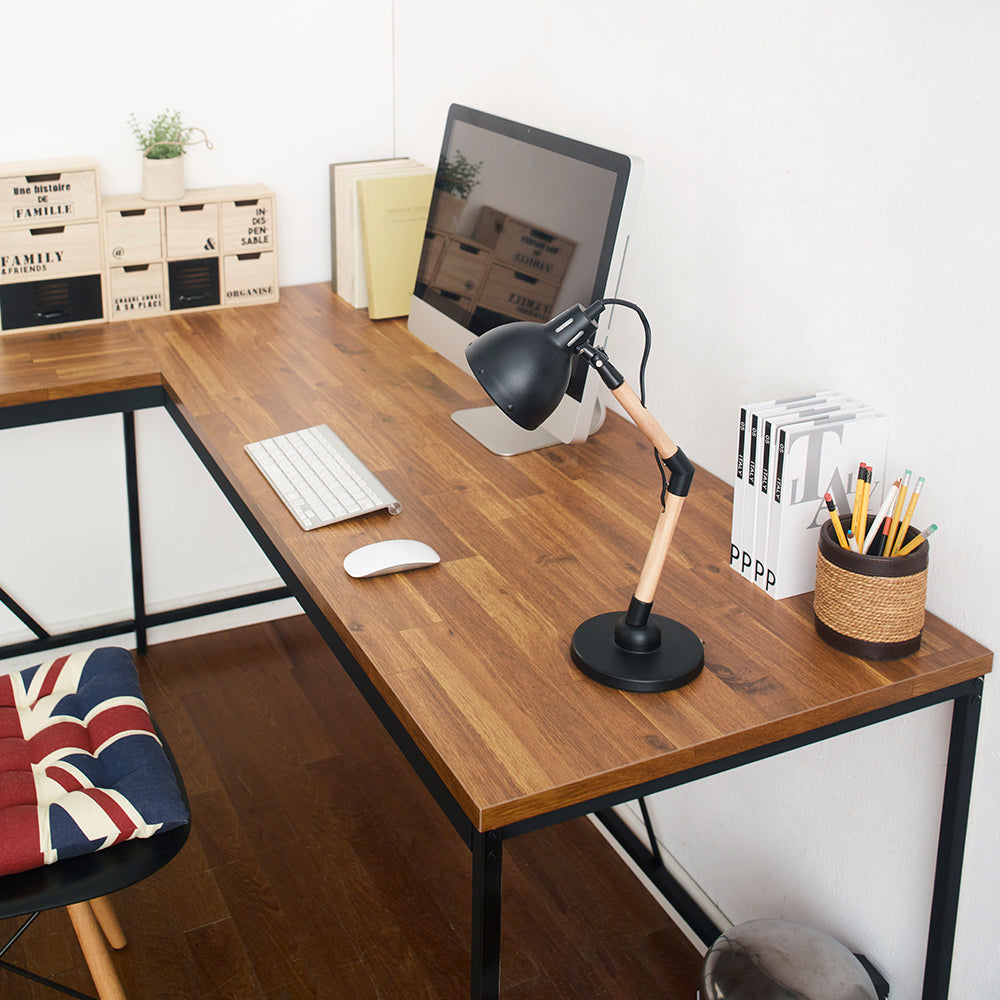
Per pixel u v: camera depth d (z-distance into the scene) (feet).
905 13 4.21
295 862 6.75
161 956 6.07
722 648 4.21
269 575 9.20
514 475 5.54
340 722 8.04
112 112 7.44
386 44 8.14
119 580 8.66
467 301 6.20
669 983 6.01
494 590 4.55
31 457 7.97
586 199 5.17
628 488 5.46
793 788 5.61
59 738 5.01
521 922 6.38
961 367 4.25
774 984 4.84
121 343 7.11
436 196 6.61
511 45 6.76
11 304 7.15
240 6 7.57
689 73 5.37
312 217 8.34
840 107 4.56
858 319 4.68
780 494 4.39
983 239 4.08
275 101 7.91
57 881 4.29
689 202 5.55
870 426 4.49
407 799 7.30
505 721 3.76
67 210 7.09
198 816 7.09
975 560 4.33
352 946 6.17
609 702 3.88
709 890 6.44
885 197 4.44
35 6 7.00
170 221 7.42
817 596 4.28
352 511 5.03
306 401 6.28
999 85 3.90
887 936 5.25
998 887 4.61
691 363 5.75
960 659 4.18
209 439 5.76
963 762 4.42
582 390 5.32
